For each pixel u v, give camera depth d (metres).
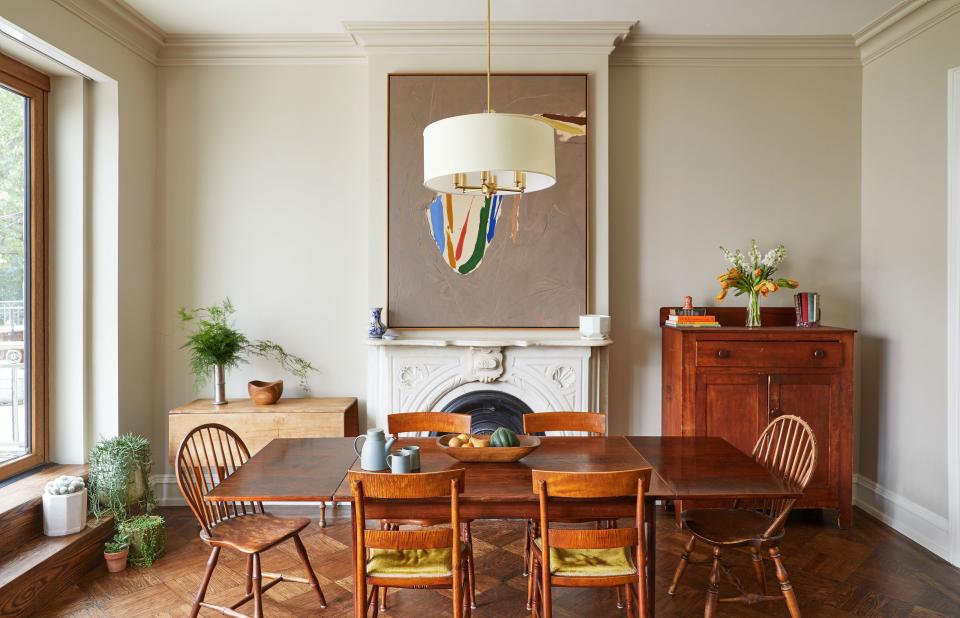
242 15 4.01
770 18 4.07
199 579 3.23
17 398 3.61
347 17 4.06
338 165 4.45
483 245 4.28
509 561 3.43
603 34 4.20
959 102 3.48
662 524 3.98
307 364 4.46
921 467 3.80
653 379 4.48
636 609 2.88
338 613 2.90
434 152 2.24
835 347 3.91
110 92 3.92
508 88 4.24
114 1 3.72
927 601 3.03
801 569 3.37
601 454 2.89
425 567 2.40
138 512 4.06
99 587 3.14
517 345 4.16
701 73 4.46
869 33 4.18
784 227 4.48
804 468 3.18
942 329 3.63
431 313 4.30
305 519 2.95
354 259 4.45
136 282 4.15
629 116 4.46
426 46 4.25
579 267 4.28
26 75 3.58
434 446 3.02
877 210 4.29
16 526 3.06
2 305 3.48
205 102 4.41
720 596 3.06
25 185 3.65
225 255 4.44
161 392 4.43
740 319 4.45
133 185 4.11
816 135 4.47
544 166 2.26
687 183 4.47
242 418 3.97
